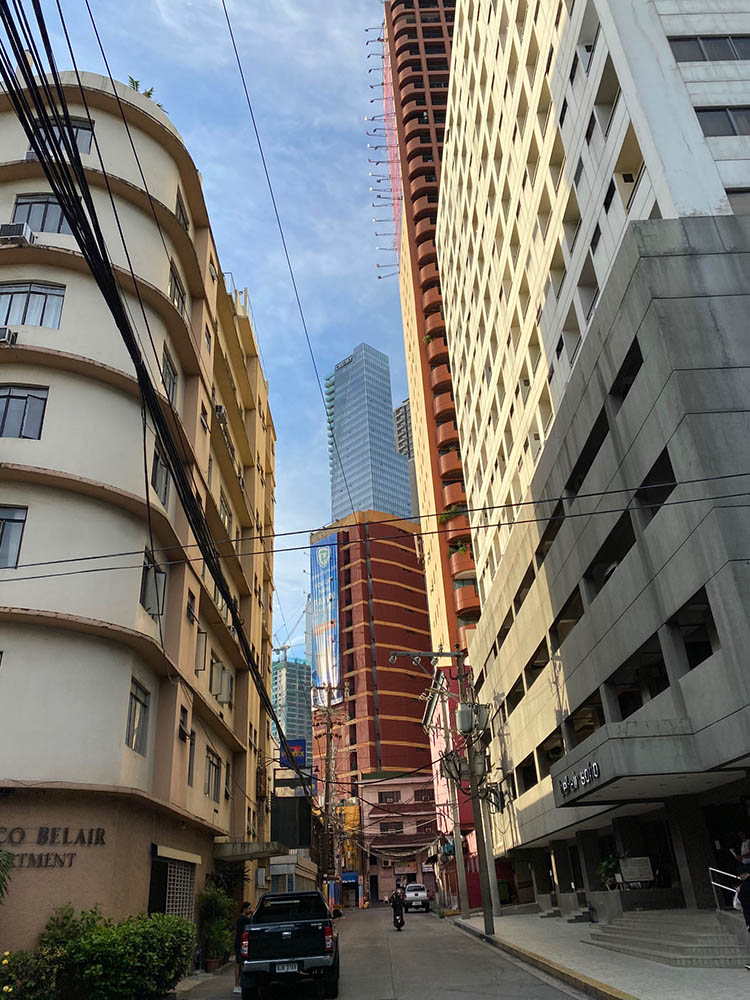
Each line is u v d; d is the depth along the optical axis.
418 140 82.62
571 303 24.98
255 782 31.62
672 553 16.44
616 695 21.17
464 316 48.34
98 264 8.05
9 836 13.39
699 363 16.05
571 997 10.84
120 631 15.80
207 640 23.42
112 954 11.62
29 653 14.98
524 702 32.41
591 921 23.47
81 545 16.27
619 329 18.72
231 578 30.41
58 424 16.98
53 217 19.08
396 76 88.75
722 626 14.42
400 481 171.50
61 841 13.73
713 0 20.23
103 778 14.86
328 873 54.31
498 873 42.94
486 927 21.89
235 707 29.94
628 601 19.05
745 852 13.30
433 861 68.69
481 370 43.34
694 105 18.86
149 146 21.38
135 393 18.39
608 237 21.09
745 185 17.95
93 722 15.10
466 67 43.97
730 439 15.34
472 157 42.91
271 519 41.84
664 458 17.09
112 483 17.20
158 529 18.34
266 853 23.20
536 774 32.44
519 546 31.67
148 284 19.25
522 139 30.97
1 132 20.06
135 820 15.54
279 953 12.62
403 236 82.12
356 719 92.62
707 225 17.47
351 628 98.94
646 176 18.94
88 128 20.31
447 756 27.17
